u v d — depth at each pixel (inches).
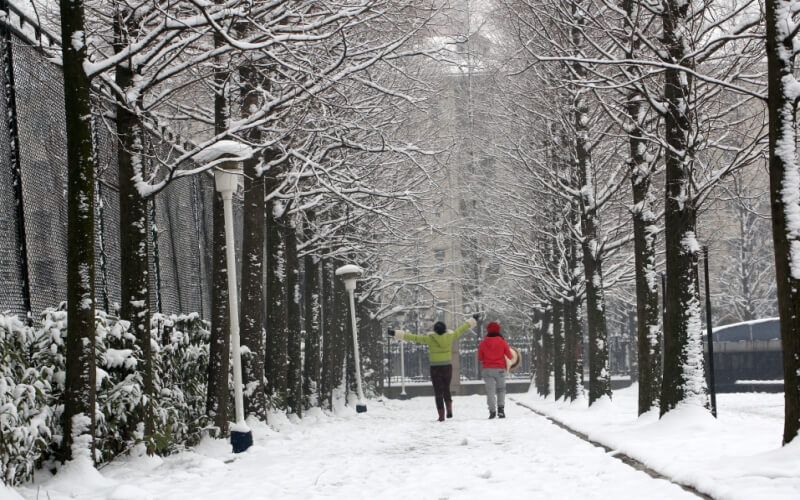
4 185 460.1
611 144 1047.6
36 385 404.8
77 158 419.5
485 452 516.1
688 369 569.9
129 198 507.2
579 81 588.7
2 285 449.1
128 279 504.1
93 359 423.5
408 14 765.9
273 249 862.5
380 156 1057.5
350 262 1401.3
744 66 603.2
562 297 1348.4
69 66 420.5
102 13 528.7
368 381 1664.6
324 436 695.1
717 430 529.0
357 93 923.4
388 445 597.9
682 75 574.2
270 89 744.3
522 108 1151.0
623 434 556.4
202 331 654.5
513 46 1180.5
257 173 723.4
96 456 426.0
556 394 1434.5
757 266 2696.9
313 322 1122.7
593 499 311.6
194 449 581.6
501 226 1509.6
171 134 747.4
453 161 1424.7
